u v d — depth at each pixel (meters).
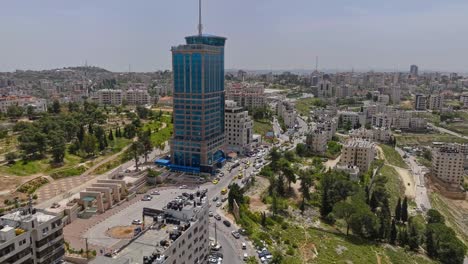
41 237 107.00
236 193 194.12
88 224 177.00
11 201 188.38
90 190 197.12
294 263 139.12
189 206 126.19
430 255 174.38
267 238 160.62
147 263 95.19
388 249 167.75
